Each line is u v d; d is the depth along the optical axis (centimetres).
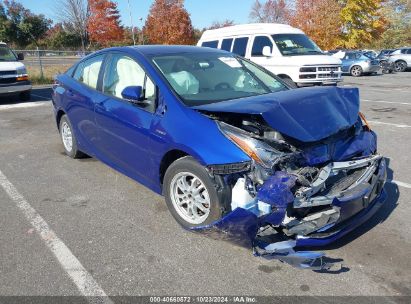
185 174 346
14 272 309
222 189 315
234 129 321
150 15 4081
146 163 398
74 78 560
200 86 403
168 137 355
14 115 1005
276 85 456
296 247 311
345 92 399
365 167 345
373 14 3522
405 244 339
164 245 345
